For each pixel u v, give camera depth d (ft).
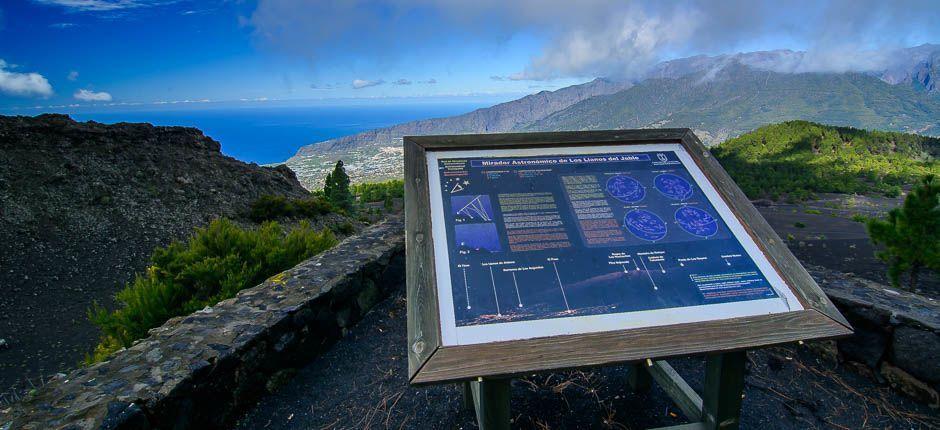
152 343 8.18
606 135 7.47
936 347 7.75
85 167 47.75
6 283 29.71
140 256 37.11
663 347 5.14
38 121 51.42
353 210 84.69
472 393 7.44
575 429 7.66
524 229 6.17
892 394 8.34
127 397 6.47
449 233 5.99
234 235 16.07
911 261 25.73
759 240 6.34
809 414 7.92
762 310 5.67
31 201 40.27
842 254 93.61
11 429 5.78
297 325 9.70
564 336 5.12
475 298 5.37
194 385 7.27
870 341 8.67
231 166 62.49
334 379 9.50
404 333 11.41
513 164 6.97
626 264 5.96
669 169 7.32
